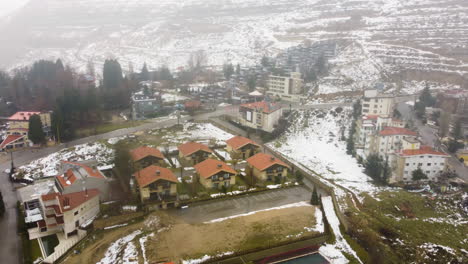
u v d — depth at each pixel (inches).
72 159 3361.2
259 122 4128.9
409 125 3757.4
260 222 2231.8
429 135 3592.5
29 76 6786.4
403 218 2324.1
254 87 5757.9
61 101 4357.8
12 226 2223.2
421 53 6392.7
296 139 3922.2
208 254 1910.7
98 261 1871.3
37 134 3718.0
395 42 7234.3
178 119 4434.1
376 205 2445.9
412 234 2150.6
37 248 1993.1
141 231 2134.6
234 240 2042.3
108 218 2198.6
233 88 5767.7
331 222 2288.4
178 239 2039.9
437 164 2822.3
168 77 7066.9
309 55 6958.7
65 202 2124.8
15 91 5423.2
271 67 6624.0
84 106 4471.0
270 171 2856.8
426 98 4343.0
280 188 2755.9
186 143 3476.9
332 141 3823.8
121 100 5206.7
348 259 1943.9
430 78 5497.1
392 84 5433.1
